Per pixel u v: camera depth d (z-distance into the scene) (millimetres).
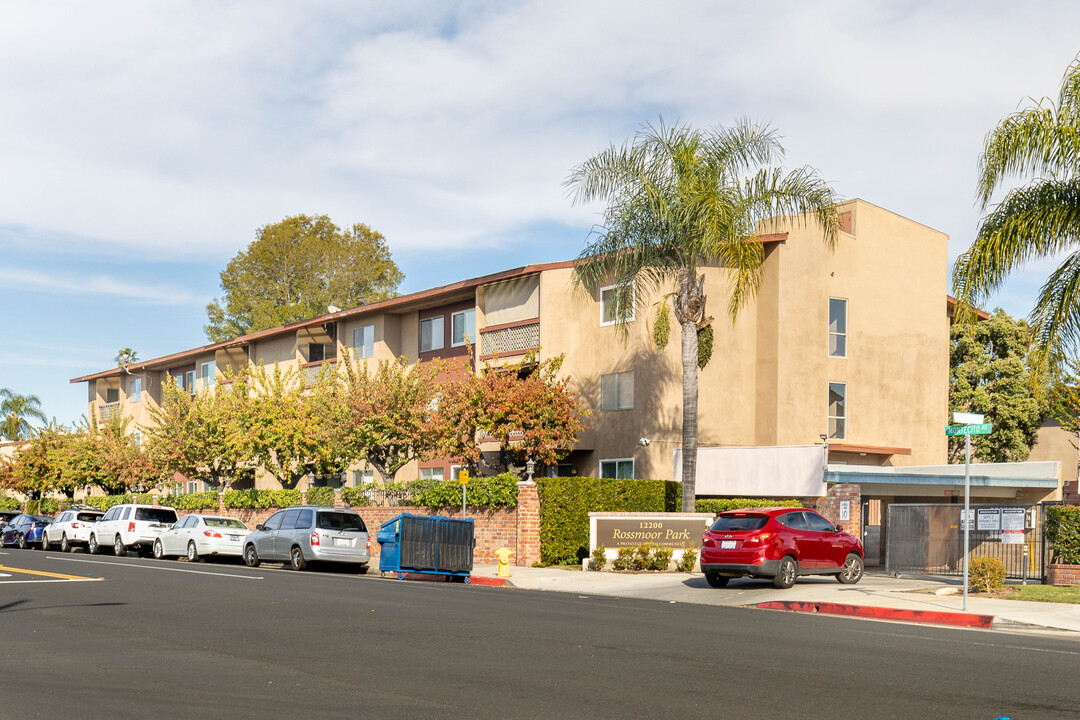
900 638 14766
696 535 29062
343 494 39188
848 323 38281
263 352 55312
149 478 52188
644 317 36250
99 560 32688
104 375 68750
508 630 14859
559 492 31266
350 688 10133
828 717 8945
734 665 11766
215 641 13438
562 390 34719
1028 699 9859
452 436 34188
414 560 27234
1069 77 22000
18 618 15922
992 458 47906
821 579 25688
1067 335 21672
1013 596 20406
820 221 29312
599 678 10805
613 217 29250
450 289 42312
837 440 37594
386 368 37812
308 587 22047
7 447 82250
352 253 75562
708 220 27891
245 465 54500
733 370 37281
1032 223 21766
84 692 9805
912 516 26875
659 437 35750
